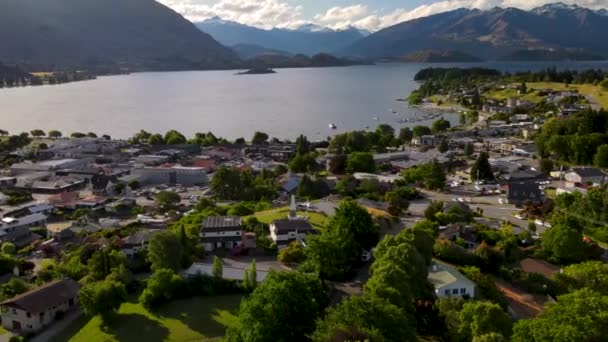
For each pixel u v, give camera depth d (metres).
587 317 60.81
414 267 85.19
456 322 73.62
